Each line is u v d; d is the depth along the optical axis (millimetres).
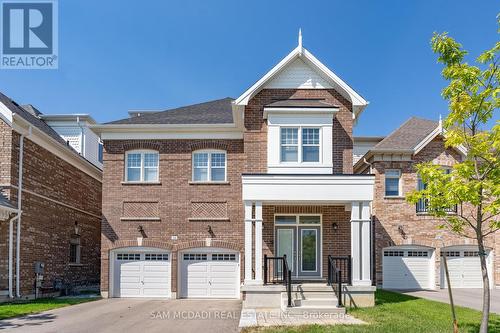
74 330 12992
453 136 10719
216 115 24328
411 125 28688
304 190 17984
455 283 25641
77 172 26672
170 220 22344
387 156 25672
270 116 20047
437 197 10695
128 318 15164
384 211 25438
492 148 10562
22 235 20219
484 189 10516
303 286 17125
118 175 22641
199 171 22844
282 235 20484
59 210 24094
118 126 22625
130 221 22359
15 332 12711
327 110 19891
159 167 22672
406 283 25281
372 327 12555
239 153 22703
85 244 27594
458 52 10789
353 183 17969
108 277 22047
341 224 20281
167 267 22188
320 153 19891
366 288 17188
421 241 25281
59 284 23391
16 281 19672
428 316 14469
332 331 12070
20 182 20125
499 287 25375
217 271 22141
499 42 10000
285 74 21219
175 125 22547
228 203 22406
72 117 30219
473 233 25359
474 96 10367
